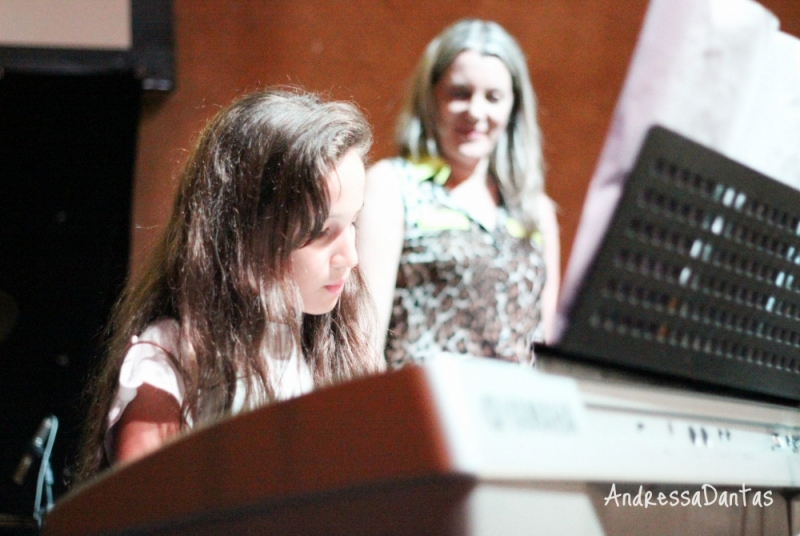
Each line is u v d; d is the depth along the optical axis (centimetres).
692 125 58
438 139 188
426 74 192
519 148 194
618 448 50
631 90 57
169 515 52
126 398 92
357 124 108
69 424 238
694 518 63
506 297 179
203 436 52
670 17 57
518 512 45
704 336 60
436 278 175
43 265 252
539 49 314
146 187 276
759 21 59
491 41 190
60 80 262
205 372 96
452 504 43
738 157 60
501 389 45
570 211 310
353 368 121
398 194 180
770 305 64
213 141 109
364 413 45
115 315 118
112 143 262
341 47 297
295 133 104
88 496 57
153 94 280
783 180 62
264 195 103
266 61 291
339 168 103
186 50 285
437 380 44
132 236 269
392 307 175
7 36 260
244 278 101
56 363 246
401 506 45
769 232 63
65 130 261
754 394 64
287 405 48
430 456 43
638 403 54
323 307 106
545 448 45
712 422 59
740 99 59
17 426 236
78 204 258
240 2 291
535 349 56
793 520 72
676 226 58
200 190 107
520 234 188
